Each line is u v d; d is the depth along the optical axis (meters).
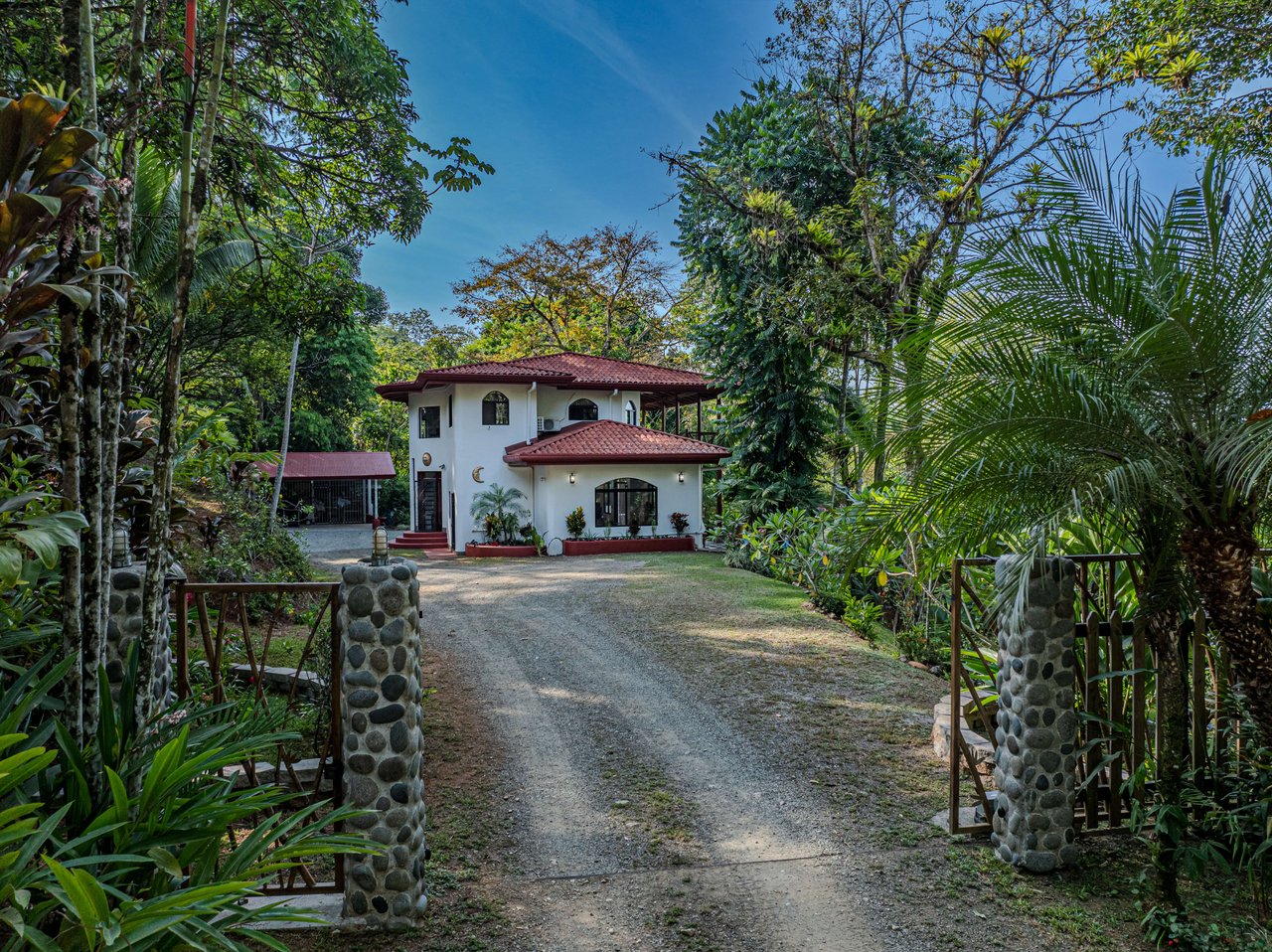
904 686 8.59
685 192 18.67
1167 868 4.03
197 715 3.53
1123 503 4.00
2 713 2.90
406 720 4.03
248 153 6.14
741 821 5.39
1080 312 4.34
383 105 7.64
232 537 11.91
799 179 18.00
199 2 6.48
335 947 3.82
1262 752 4.48
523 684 8.80
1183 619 4.71
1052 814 4.62
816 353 18.58
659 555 22.14
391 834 3.97
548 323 39.22
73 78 4.74
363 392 39.62
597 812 5.54
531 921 4.12
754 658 9.72
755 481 20.80
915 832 5.19
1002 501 4.65
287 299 8.73
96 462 3.20
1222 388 4.16
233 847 4.30
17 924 2.10
